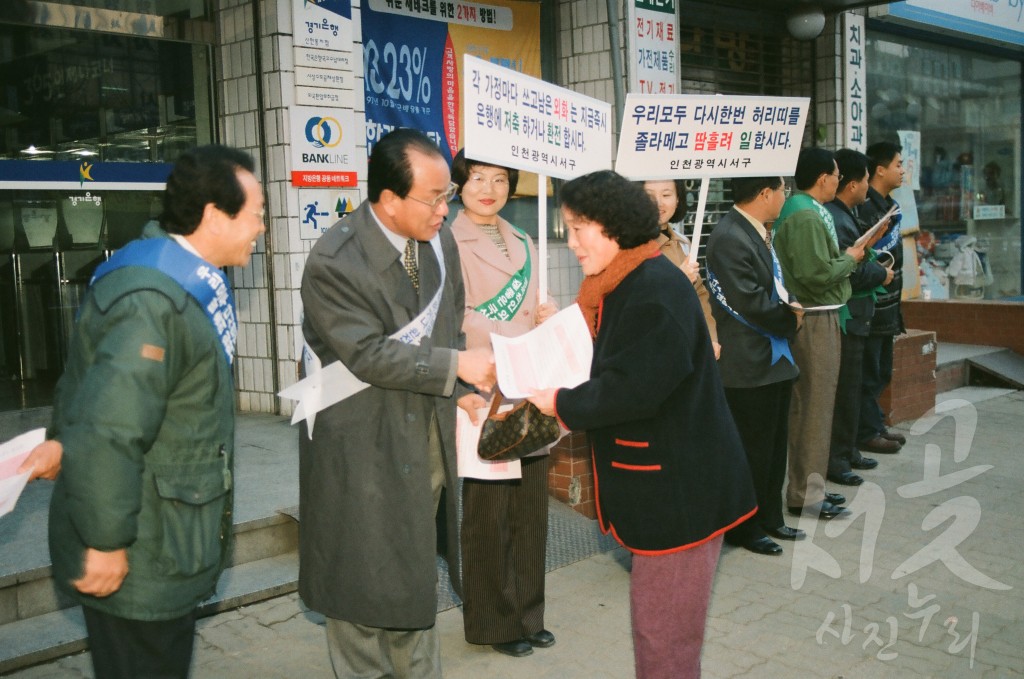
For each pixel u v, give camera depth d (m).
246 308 6.23
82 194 6.25
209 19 6.15
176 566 2.15
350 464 2.73
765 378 4.39
